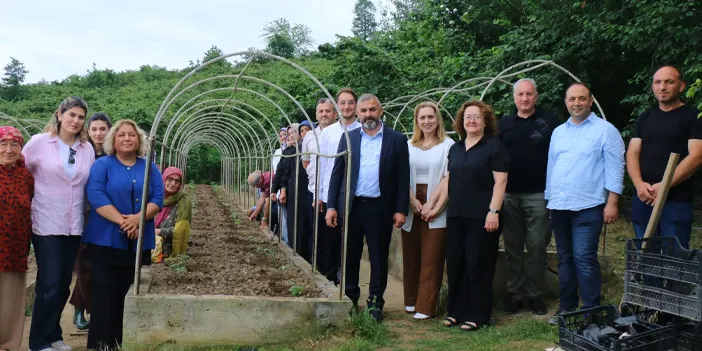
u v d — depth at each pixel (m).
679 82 4.16
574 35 8.30
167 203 6.40
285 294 4.65
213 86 28.38
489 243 4.66
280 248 7.53
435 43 12.43
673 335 3.20
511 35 9.16
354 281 5.17
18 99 37.75
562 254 4.62
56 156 4.07
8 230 3.88
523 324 4.65
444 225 4.99
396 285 6.93
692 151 4.05
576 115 4.50
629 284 3.35
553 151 4.61
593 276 4.43
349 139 4.77
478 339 4.33
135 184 4.38
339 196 5.11
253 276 5.44
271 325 4.24
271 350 4.09
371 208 4.95
